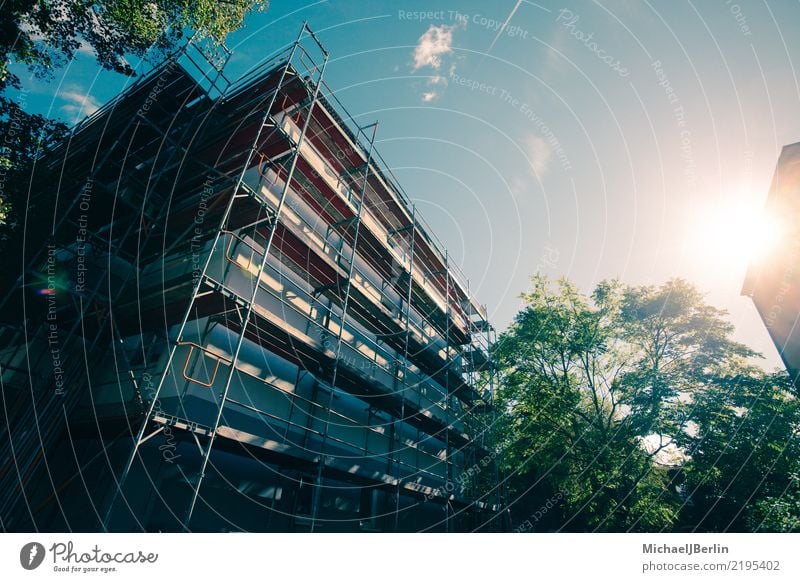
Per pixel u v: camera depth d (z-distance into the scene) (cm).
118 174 1141
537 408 1673
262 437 849
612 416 1670
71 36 909
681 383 1599
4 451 736
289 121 1201
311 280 1208
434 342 1952
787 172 1669
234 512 855
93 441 812
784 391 1505
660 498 1452
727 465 1432
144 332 905
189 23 1041
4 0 782
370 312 1402
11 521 676
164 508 739
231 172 991
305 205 1259
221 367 893
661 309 1727
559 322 1827
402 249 1881
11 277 911
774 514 1276
